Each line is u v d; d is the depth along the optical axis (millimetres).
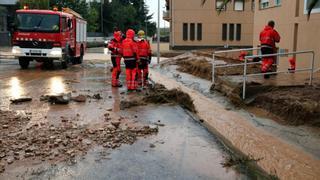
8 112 8984
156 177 5164
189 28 50281
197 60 23422
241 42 50594
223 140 7199
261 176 5340
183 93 10969
